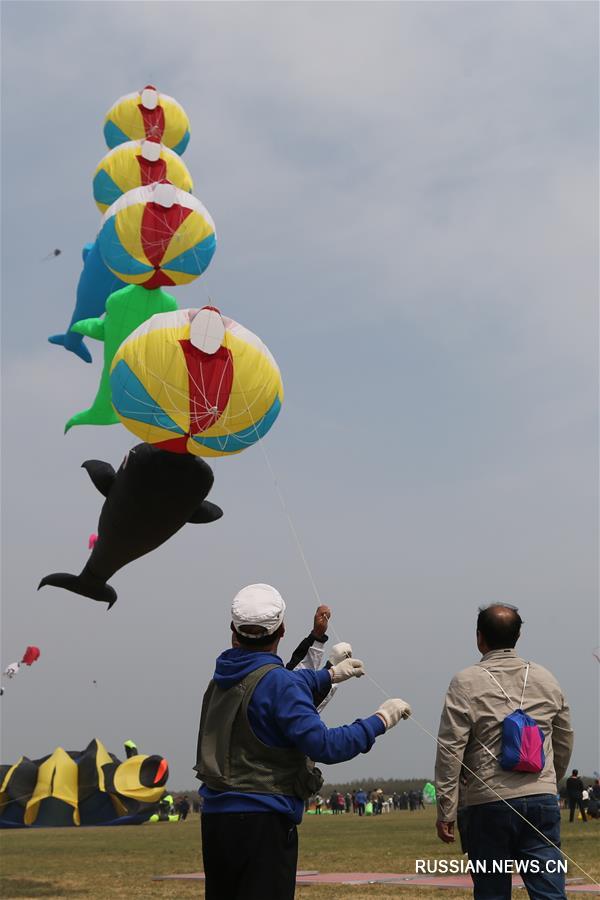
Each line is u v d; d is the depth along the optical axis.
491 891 4.45
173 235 10.89
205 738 3.41
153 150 12.62
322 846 18.12
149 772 36.34
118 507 9.16
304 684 3.37
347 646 3.65
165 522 9.20
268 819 3.24
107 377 11.89
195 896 10.13
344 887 10.40
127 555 9.94
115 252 11.16
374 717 3.35
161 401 8.12
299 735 3.20
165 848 19.47
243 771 3.29
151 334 8.09
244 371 8.14
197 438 8.38
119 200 11.15
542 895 4.36
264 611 3.45
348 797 54.97
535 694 4.62
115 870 13.95
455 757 4.52
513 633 4.78
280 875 3.23
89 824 35.81
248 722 3.30
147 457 8.73
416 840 19.17
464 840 4.64
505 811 4.44
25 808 35.50
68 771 36.38
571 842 15.77
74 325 12.59
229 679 3.38
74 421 12.19
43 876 13.03
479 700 4.57
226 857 3.26
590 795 26.81
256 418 8.38
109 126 14.05
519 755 4.43
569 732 4.70
